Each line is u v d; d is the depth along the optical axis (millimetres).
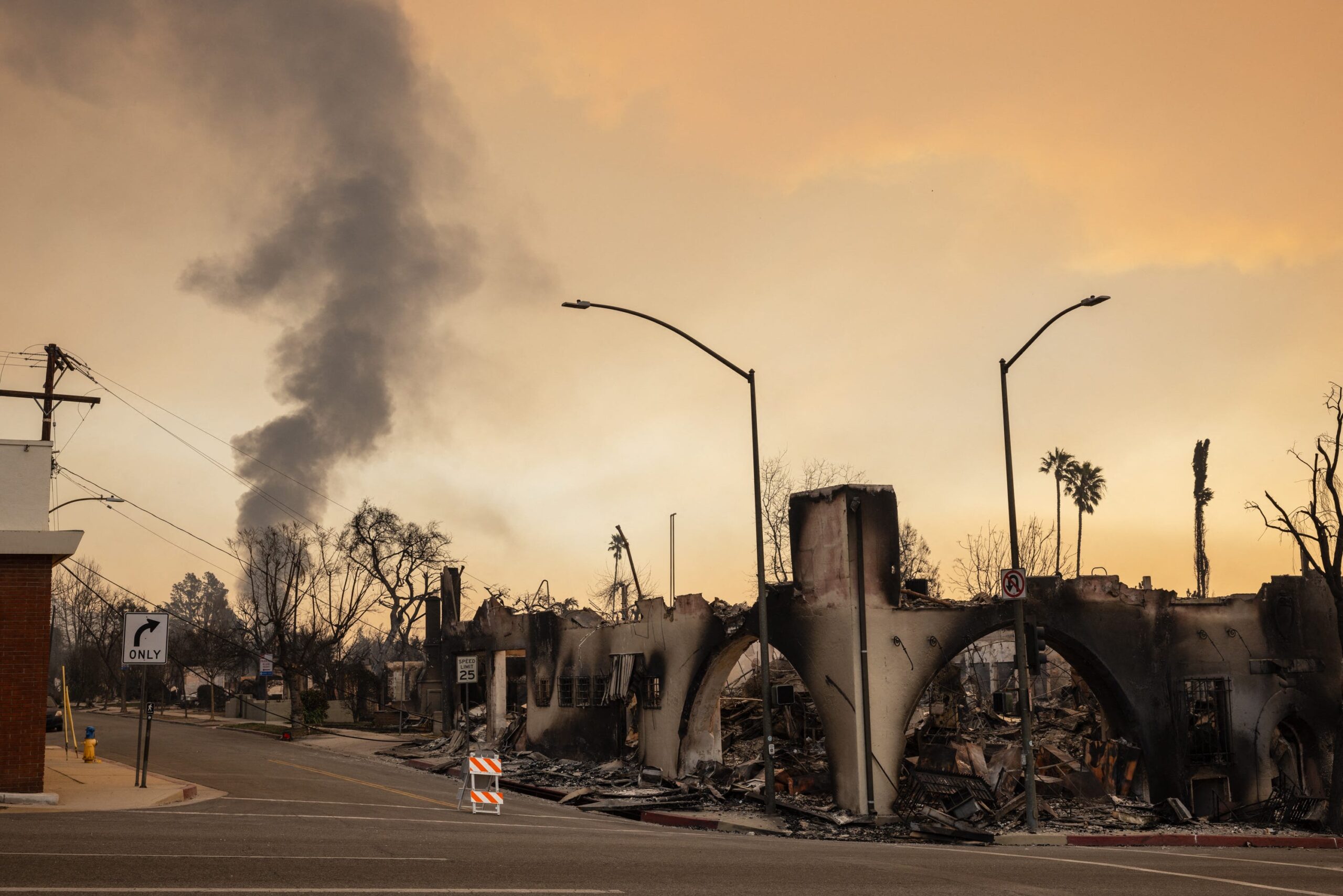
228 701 73125
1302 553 32469
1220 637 28766
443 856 13453
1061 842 22297
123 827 15570
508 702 50656
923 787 24641
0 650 20031
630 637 33656
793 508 27172
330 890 10508
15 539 20047
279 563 73688
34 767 20016
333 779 29594
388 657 93812
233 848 13242
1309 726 29531
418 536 85562
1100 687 27938
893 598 25594
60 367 38156
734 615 28734
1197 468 91500
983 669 43438
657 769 31266
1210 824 26125
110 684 94375
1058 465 99875
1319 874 15734
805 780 27438
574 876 12250
